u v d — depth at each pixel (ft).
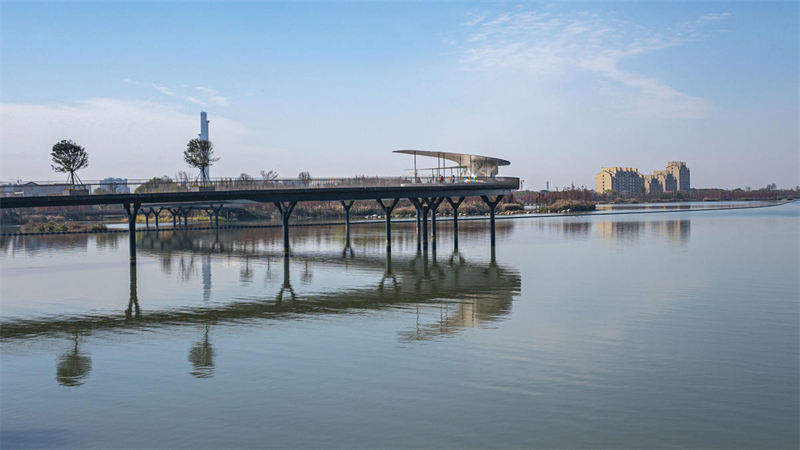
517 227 207.41
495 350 49.57
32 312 68.33
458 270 98.73
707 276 86.63
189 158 227.61
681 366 44.75
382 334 55.57
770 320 58.80
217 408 38.04
